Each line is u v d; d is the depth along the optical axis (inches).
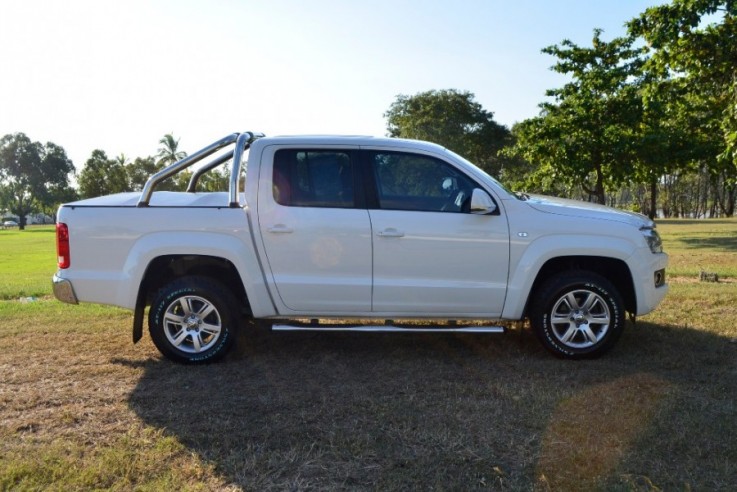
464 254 192.4
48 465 123.4
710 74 460.8
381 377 182.2
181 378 182.9
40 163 3727.9
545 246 192.7
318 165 196.5
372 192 194.5
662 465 122.0
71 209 195.0
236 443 134.6
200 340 196.5
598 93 785.6
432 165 197.3
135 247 192.1
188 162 199.5
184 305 195.9
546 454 127.4
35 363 199.0
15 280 465.1
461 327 194.7
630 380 175.2
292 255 193.0
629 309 204.4
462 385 172.7
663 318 252.2
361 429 141.5
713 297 290.5
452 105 1845.5
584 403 156.3
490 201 190.2
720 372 181.6
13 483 116.4
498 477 117.7
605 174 811.4
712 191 2637.8
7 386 175.6
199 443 134.5
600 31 781.9
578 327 196.7
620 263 198.1
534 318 198.2
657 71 483.2
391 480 117.0
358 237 191.5
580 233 193.8
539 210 195.6
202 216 193.2
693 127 766.5
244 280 192.5
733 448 128.8
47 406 159.6
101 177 2306.8
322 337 231.9
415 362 197.9
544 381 175.8
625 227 196.4
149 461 125.5
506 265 193.3
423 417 148.6
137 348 217.2
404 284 192.7
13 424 147.0
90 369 191.9
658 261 201.5
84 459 127.2
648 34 462.3
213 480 117.6
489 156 1934.1
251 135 204.1
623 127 773.9
